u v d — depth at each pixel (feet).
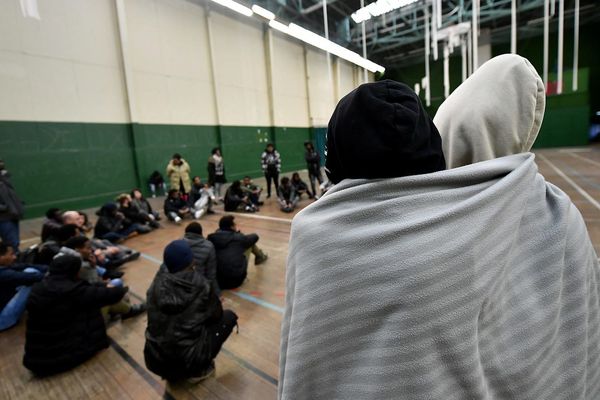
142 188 24.79
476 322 1.10
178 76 27.22
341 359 1.18
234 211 21.45
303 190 23.22
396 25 39.32
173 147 27.09
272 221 17.81
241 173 33.47
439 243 1.10
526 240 1.30
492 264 1.14
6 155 18.48
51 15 19.89
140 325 7.98
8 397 5.74
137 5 24.14
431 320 1.05
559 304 1.26
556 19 42.86
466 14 31.40
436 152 1.33
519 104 1.55
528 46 49.32
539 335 1.21
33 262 9.94
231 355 6.47
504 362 1.16
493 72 1.64
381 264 1.10
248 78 33.88
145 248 14.42
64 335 6.20
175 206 19.99
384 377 1.08
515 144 1.56
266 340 6.94
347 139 1.32
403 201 1.19
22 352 7.18
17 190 18.93
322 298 1.18
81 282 6.44
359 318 1.12
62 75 20.49
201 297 5.47
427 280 1.06
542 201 1.38
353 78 48.78
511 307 1.22
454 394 1.07
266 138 36.35
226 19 31.07
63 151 20.70
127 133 23.97
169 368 5.38
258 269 11.00
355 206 1.26
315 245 1.23
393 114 1.25
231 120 32.07
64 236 9.93
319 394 1.23
